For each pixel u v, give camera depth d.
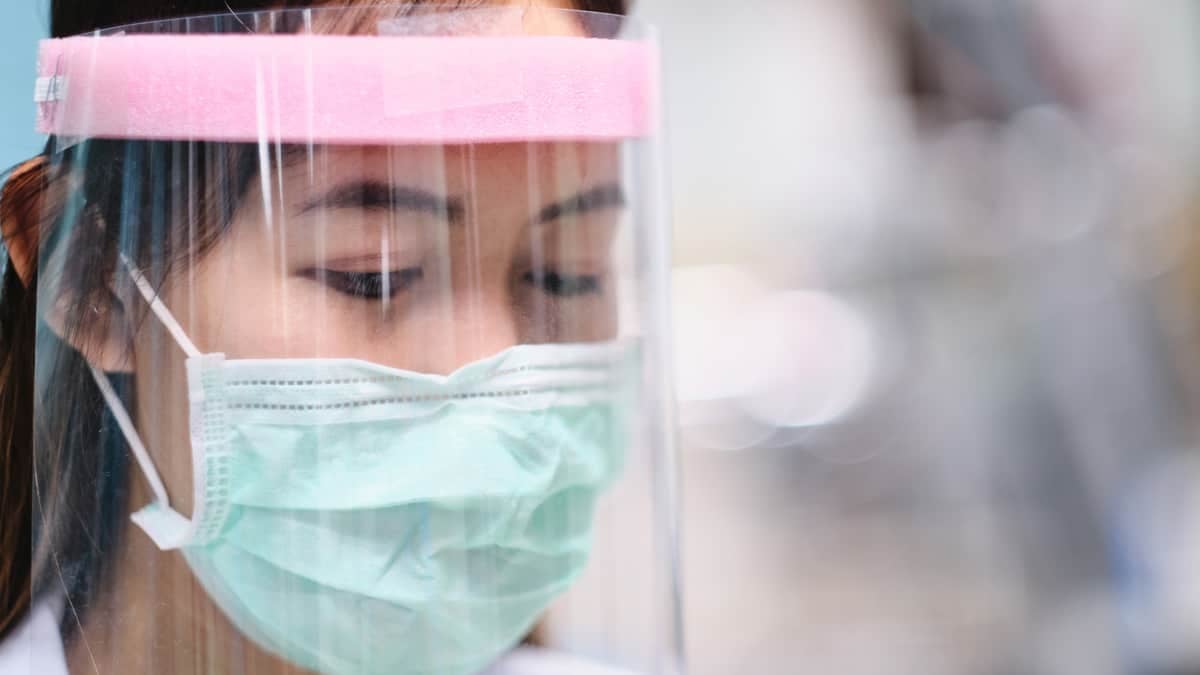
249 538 0.85
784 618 2.52
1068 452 2.43
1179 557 2.25
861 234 3.15
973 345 2.71
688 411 2.95
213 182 0.82
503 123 0.84
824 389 2.96
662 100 1.00
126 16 0.95
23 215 0.96
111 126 0.84
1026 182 2.84
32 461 1.02
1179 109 2.96
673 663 1.00
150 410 0.85
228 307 0.83
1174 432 2.45
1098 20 2.85
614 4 1.07
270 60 0.81
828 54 3.30
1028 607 2.39
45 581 0.91
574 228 0.90
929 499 2.66
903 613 2.48
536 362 0.89
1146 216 2.74
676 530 1.01
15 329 1.05
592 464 0.95
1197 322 2.59
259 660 0.86
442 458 0.84
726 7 3.32
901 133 3.17
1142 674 2.22
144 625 0.87
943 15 3.03
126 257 0.85
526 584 0.90
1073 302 2.58
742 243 3.28
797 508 2.79
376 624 0.85
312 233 0.82
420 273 0.84
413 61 0.81
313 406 0.83
